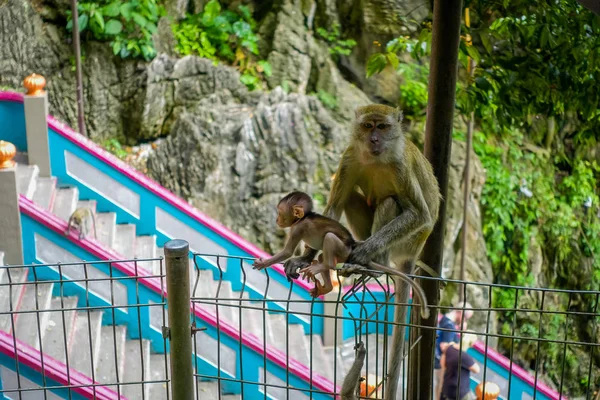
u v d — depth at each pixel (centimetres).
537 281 1370
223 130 1180
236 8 1330
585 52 700
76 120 1198
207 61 1225
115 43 1191
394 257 537
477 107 725
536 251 1370
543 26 686
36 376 646
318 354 897
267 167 1177
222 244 945
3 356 634
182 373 439
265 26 1322
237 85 1229
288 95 1222
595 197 1455
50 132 899
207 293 886
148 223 941
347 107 1281
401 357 530
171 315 428
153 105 1203
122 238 894
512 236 1365
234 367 816
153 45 1229
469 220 1291
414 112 1334
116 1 1200
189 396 446
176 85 1215
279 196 1177
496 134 1374
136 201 936
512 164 1373
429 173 536
